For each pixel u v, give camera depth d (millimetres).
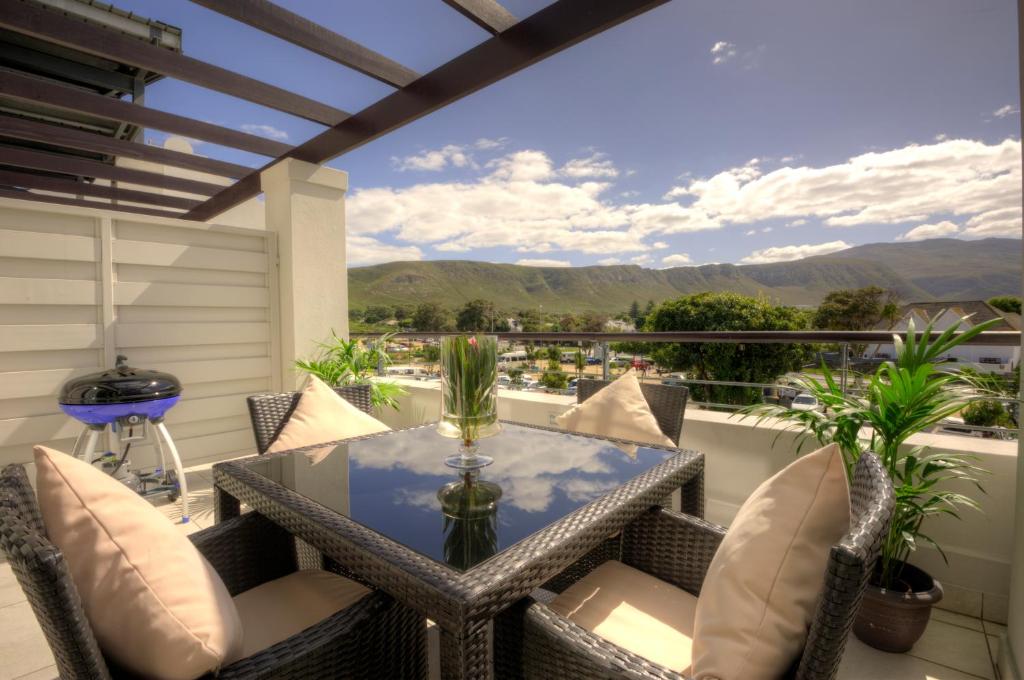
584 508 1256
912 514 1764
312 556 1647
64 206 2973
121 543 841
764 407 2107
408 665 1184
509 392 3670
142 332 3314
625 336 3133
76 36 2654
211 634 854
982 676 1662
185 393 3529
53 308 2992
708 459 2635
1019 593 1547
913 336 1902
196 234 3543
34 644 1790
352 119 3531
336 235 4145
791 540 871
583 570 1760
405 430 2129
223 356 3695
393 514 1229
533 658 1003
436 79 2969
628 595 1355
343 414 2127
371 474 1534
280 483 1452
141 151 4062
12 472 955
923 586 1792
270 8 2549
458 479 1484
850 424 1823
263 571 1517
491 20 2527
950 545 2031
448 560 1004
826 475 888
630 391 2258
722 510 2602
